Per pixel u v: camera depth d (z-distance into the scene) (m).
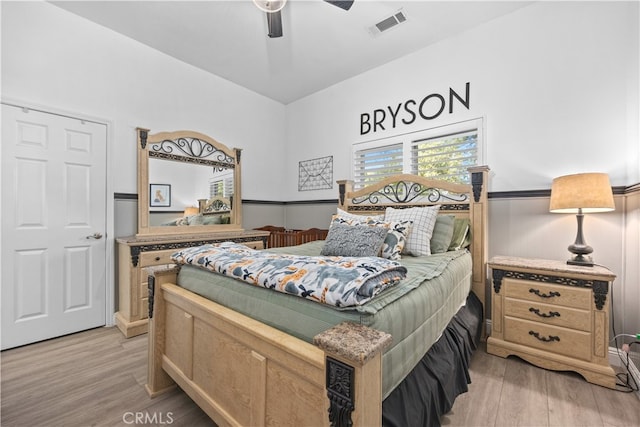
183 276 1.62
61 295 2.50
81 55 2.63
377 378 0.77
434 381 1.26
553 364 1.91
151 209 3.03
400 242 2.07
